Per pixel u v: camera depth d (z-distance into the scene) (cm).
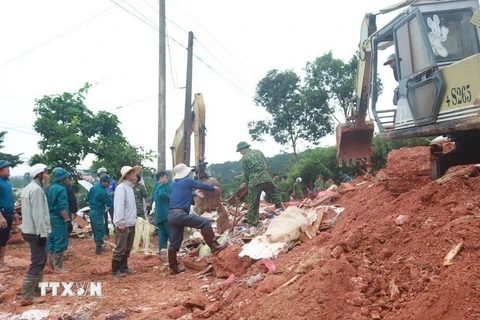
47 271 816
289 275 543
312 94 2889
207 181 1134
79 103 1864
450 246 439
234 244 783
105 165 1758
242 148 901
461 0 641
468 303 359
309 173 2578
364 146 1001
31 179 673
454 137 660
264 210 1129
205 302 558
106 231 1350
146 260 959
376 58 780
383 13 847
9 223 851
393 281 436
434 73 596
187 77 1605
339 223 683
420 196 548
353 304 425
